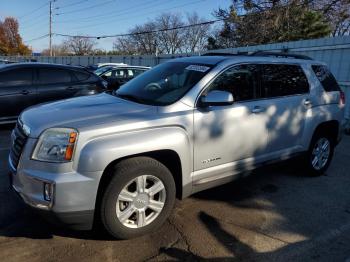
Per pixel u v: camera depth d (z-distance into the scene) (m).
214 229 3.57
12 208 3.83
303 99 4.78
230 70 4.00
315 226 3.74
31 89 7.62
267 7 29.88
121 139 3.06
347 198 4.55
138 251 3.12
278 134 4.46
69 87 8.10
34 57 46.84
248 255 3.14
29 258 2.96
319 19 27.72
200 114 3.60
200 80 3.75
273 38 27.80
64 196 2.86
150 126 3.24
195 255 3.10
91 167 2.91
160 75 4.23
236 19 31.70
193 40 62.38
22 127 3.26
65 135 2.93
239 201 4.30
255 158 4.25
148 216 3.36
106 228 3.13
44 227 3.46
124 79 15.09
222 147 3.83
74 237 3.30
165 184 3.36
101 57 31.33
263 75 4.34
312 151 5.14
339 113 5.37
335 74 9.91
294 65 4.82
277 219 3.86
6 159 5.55
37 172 2.92
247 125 4.04
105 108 3.47
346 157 6.56
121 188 3.09
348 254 3.22
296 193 4.64
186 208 4.04
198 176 3.67
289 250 3.25
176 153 3.40
